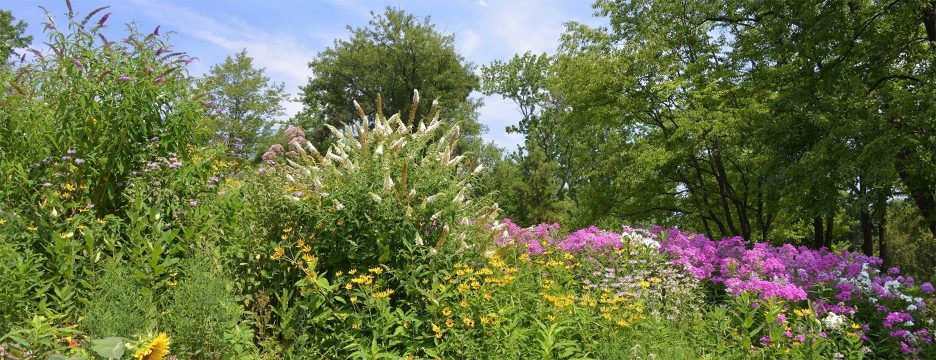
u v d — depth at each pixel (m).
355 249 4.66
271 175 5.42
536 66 31.55
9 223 4.48
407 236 4.73
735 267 6.75
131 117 5.47
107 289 3.89
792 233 16.20
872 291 6.36
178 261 4.40
